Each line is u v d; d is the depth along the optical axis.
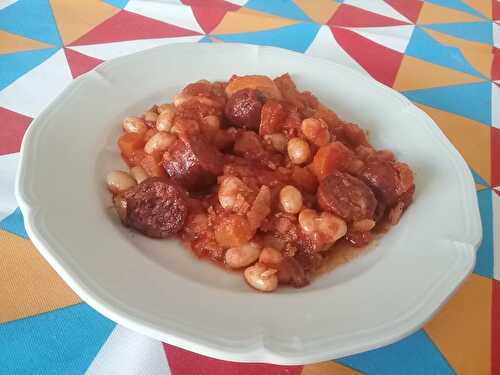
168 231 0.21
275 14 0.40
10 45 0.32
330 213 0.22
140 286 0.17
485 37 0.41
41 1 0.36
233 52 0.30
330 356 0.16
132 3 0.38
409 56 0.36
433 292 0.18
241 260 0.20
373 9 0.43
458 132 0.30
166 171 0.24
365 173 0.23
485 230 0.24
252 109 0.25
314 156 0.24
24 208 0.19
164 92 0.28
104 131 0.25
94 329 0.18
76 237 0.19
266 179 0.23
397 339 0.17
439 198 0.23
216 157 0.24
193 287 0.18
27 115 0.27
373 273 0.20
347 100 0.29
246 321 0.17
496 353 0.19
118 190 0.22
